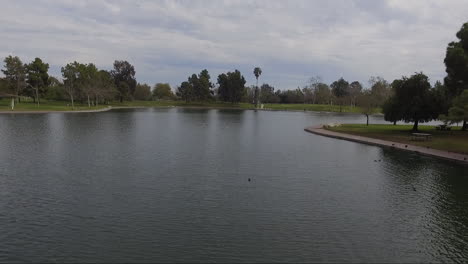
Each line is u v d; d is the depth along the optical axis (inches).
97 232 454.9
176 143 1269.7
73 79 3887.8
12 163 844.6
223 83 6441.9
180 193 631.8
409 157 1029.8
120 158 943.7
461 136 1480.1
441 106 1608.0
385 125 2191.2
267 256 400.5
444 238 457.1
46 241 425.4
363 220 515.8
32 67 3767.2
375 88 4498.0
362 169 859.4
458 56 1562.5
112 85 4889.3
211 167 856.9
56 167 812.0
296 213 540.7
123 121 2274.9
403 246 432.5
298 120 2910.9
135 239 437.1
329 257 401.1
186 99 6574.8
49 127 1718.8
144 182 700.0
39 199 580.1
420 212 551.5
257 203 585.0
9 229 458.3
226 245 426.3
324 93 6028.5
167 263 379.2
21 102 4010.8
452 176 788.0
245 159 974.4
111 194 616.1
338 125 2100.1
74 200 578.9
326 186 698.8
